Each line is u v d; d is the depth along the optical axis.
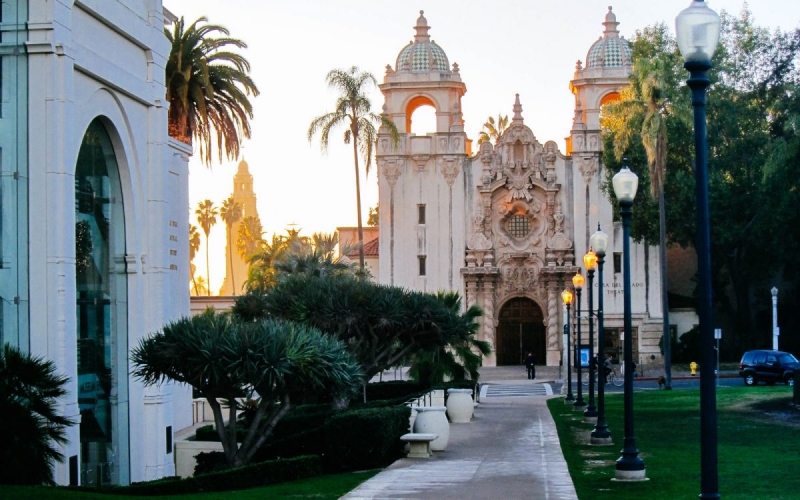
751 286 75.00
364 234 85.62
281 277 52.59
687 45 12.66
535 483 20.47
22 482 17.84
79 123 24.20
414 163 75.00
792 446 26.12
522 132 74.38
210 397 23.84
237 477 21.61
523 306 75.62
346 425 24.41
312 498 18.64
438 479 21.23
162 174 28.78
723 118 67.81
